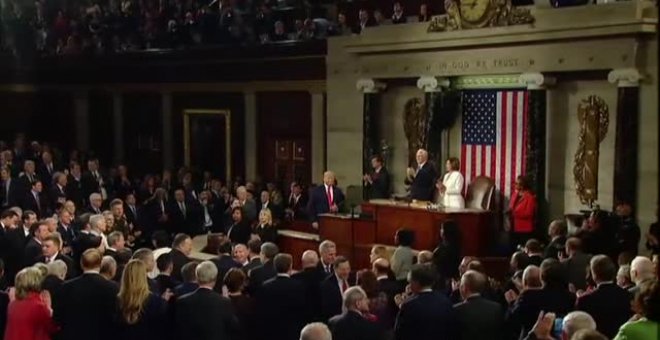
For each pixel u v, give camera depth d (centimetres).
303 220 1908
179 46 2458
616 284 842
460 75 1753
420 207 1594
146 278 853
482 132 1747
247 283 1026
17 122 2809
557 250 1214
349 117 2002
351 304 783
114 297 868
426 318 792
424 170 1691
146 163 2597
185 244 1123
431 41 1767
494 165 1723
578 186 1611
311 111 2148
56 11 2848
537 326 698
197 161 2461
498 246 1566
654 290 641
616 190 1509
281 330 936
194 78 2420
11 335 852
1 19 2783
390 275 1070
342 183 2030
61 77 2759
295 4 2306
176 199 2006
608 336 804
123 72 2589
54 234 1174
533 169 1636
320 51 2062
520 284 950
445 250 1230
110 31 2644
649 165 1480
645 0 1431
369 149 1944
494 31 1650
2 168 2042
